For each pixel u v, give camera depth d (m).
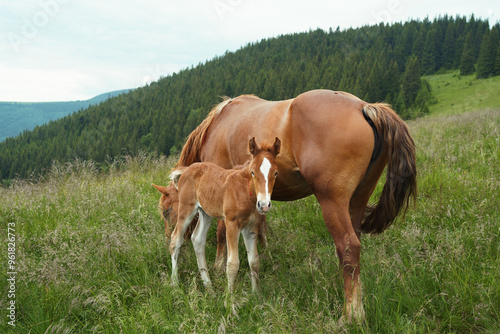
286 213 5.00
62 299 3.18
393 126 2.95
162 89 141.12
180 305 3.06
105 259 3.80
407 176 2.99
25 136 129.25
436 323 2.68
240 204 3.40
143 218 5.00
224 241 4.14
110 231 4.13
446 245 3.26
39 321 2.91
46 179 7.50
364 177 3.15
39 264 3.53
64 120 130.75
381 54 126.06
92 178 7.59
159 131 97.25
